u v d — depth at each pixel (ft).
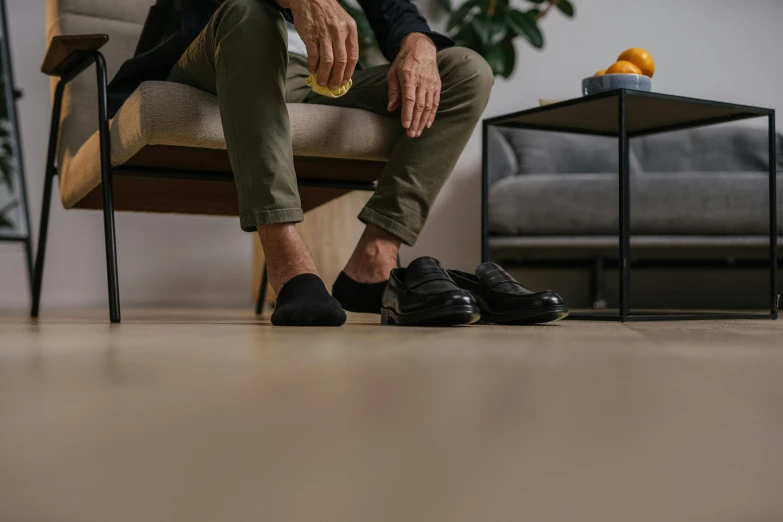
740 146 10.75
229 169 4.68
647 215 8.63
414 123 4.12
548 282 9.89
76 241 9.48
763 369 1.34
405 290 3.62
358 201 7.97
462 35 10.02
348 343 2.17
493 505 0.40
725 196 8.54
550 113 5.70
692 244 8.59
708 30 11.79
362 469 0.48
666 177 8.65
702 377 1.17
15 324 3.92
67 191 5.37
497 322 3.91
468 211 10.32
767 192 8.54
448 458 0.51
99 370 1.27
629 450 0.54
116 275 4.26
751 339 2.51
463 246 10.31
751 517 0.38
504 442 0.57
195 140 4.01
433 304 3.47
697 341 2.37
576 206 8.69
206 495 0.42
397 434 0.61
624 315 4.65
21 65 9.55
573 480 0.45
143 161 4.38
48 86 9.65
